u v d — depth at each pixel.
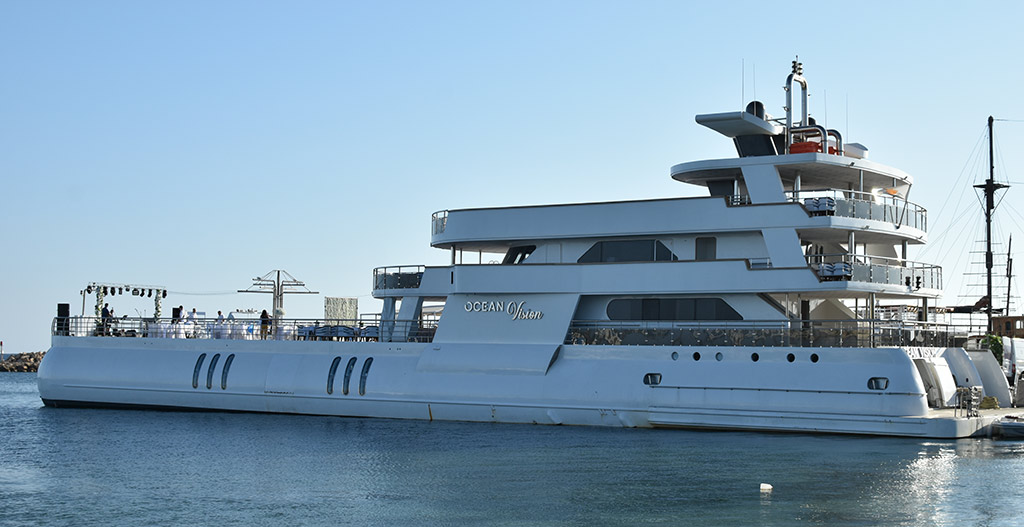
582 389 39.38
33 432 40.66
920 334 38.38
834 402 36.12
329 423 41.94
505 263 41.75
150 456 34.81
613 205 40.66
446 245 44.88
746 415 37.03
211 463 33.38
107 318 49.88
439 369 41.97
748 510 25.97
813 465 31.39
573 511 26.17
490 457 33.34
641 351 39.06
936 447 34.34
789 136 41.47
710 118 38.97
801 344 36.84
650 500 27.16
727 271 38.66
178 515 26.48
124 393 47.72
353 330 45.62
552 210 41.53
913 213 41.28
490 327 41.75
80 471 32.34
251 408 45.50
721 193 41.84
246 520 25.86
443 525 25.11
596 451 34.06
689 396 37.88
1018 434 36.44
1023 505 26.33
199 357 46.75
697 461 32.16
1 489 29.78
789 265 38.19
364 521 25.61
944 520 24.88
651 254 40.72
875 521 24.83
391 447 35.59
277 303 61.12
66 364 48.97
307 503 27.58
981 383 41.50
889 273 39.00
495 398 40.78
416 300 44.53
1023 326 64.12
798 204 38.22
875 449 33.97
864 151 44.72
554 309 40.78
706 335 38.16
